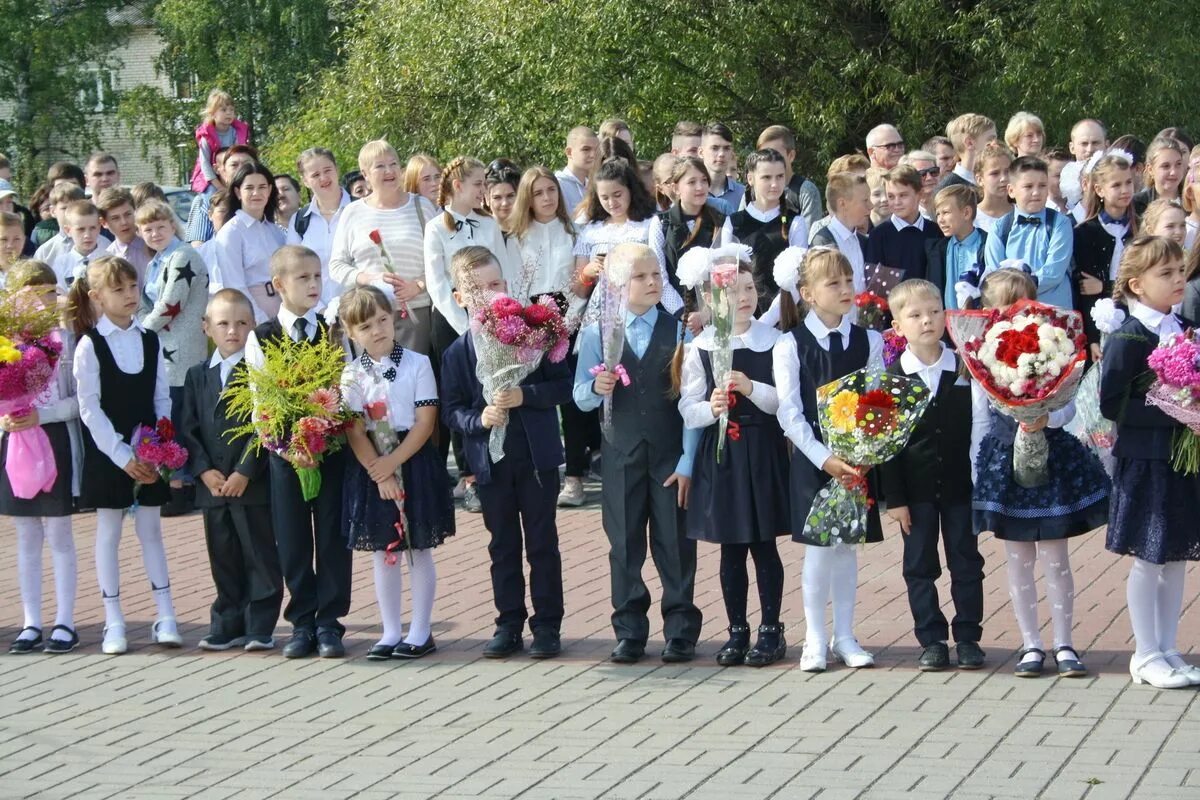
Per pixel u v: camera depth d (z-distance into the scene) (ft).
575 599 25.71
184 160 130.11
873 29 63.05
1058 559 20.53
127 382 23.72
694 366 21.53
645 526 22.26
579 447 33.06
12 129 130.72
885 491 21.16
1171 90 58.70
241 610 23.68
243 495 23.20
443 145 69.77
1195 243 20.99
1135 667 20.04
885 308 26.07
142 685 21.70
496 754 18.03
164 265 32.42
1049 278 28.78
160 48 138.82
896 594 25.04
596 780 16.98
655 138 61.00
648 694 20.29
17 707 20.76
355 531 22.26
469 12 67.67
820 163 62.18
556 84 61.77
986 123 35.01
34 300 23.52
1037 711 18.86
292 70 123.03
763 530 21.18
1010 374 19.40
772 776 16.88
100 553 23.73
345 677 21.71
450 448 41.52
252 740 18.94
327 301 31.30
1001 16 60.29
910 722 18.62
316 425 21.80
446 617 24.93
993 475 20.54
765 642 21.58
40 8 132.46
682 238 29.73
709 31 61.57
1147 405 19.61
